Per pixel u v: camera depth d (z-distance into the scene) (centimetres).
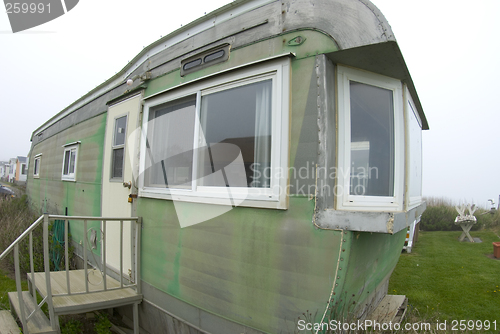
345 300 191
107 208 391
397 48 187
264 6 232
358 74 215
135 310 305
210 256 241
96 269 397
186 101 287
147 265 306
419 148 346
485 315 355
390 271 328
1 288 446
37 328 273
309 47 205
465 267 568
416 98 275
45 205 720
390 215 167
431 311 362
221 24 261
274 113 213
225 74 248
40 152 860
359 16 192
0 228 632
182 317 262
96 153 443
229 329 225
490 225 1039
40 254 520
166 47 317
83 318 357
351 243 179
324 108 193
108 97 430
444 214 1077
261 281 209
